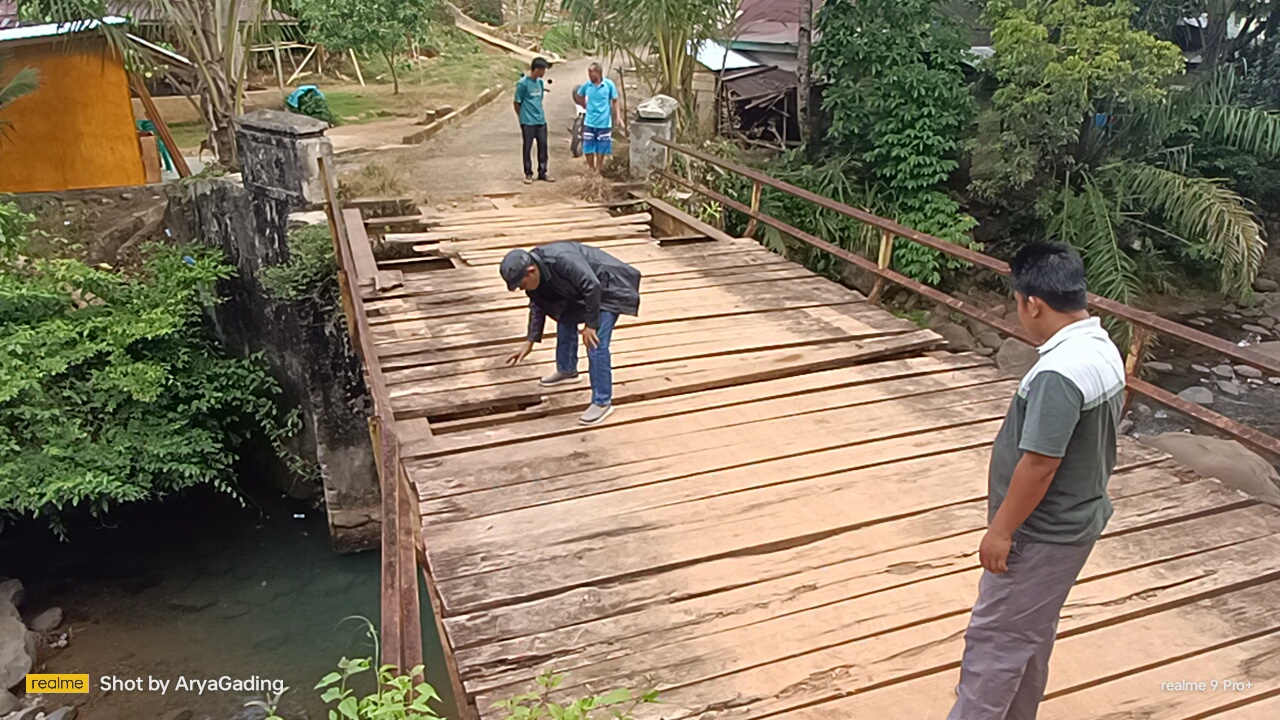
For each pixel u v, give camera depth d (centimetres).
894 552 427
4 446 897
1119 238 1417
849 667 354
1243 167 1463
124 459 928
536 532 440
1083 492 271
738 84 1673
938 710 334
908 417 566
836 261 1354
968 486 484
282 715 751
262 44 1488
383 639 294
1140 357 515
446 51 2522
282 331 1012
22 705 763
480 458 514
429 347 656
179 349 1052
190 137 1700
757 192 962
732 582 405
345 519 962
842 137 1362
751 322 722
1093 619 379
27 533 1020
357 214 959
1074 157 1341
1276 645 368
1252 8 1354
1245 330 1353
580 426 550
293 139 912
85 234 1177
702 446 528
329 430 935
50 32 1180
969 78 1494
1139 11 1327
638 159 1152
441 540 434
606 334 543
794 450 521
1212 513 460
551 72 2461
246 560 970
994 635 292
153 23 1209
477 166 1252
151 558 977
